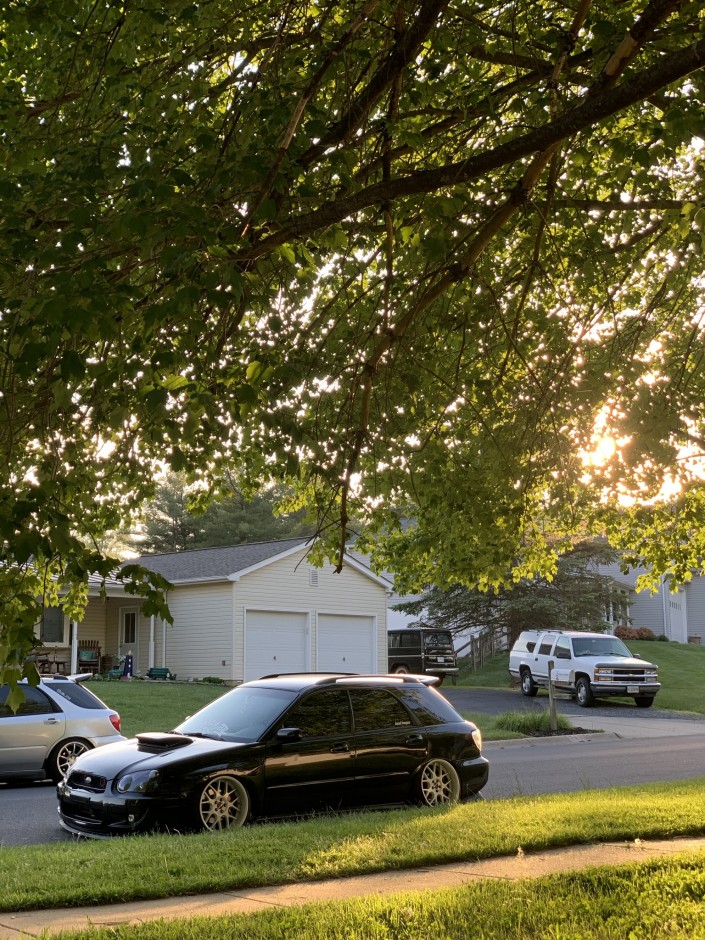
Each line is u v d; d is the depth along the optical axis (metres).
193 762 9.40
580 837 8.57
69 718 14.45
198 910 6.49
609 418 9.32
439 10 5.74
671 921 5.93
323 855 7.78
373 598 35.25
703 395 9.49
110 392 5.17
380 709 10.79
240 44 6.77
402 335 6.88
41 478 4.75
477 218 7.32
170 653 32.69
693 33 6.66
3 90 6.78
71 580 4.51
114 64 6.58
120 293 4.41
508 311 9.41
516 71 8.07
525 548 11.22
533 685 31.20
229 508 58.78
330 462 6.60
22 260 4.74
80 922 6.21
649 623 56.19
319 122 5.38
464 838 8.40
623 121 8.62
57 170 5.25
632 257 9.71
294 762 9.94
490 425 8.95
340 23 7.39
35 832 10.47
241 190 5.48
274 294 6.56
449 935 5.72
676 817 9.38
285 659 32.34
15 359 4.19
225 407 5.09
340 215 5.50
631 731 23.23
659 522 11.23
